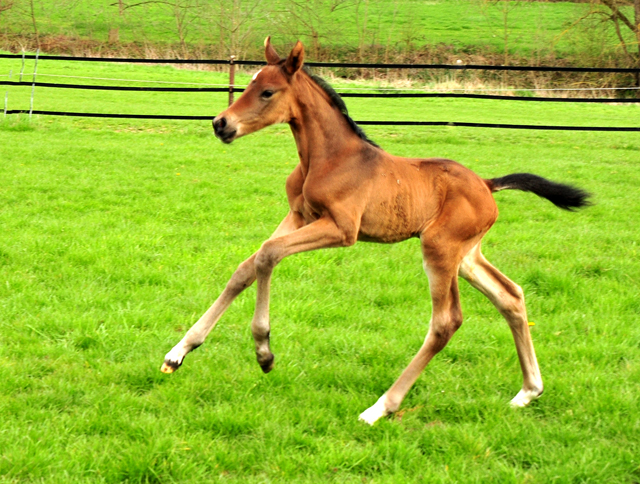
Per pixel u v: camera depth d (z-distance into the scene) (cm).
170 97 1889
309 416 360
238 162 1071
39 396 366
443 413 378
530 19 3591
